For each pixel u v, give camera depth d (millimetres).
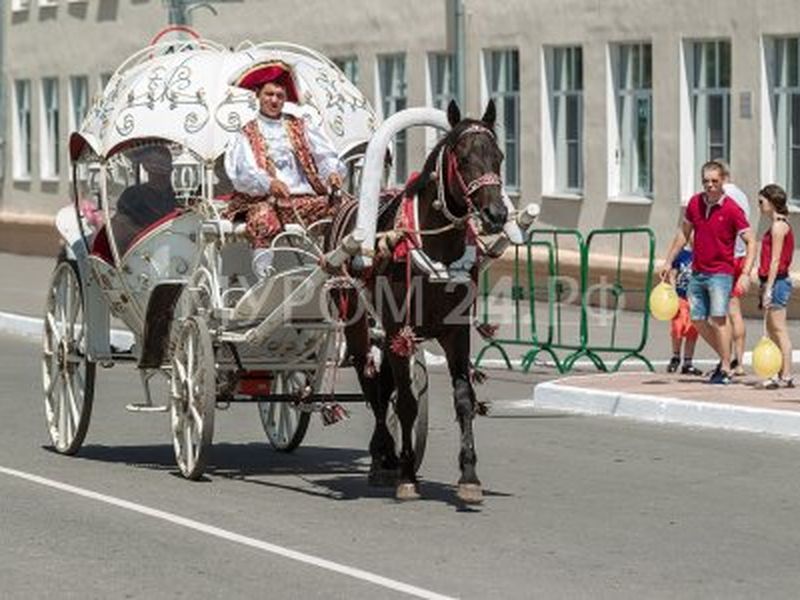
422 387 15109
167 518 13609
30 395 21594
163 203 15953
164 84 15984
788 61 29375
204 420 15156
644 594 11086
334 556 12211
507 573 11672
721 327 20750
